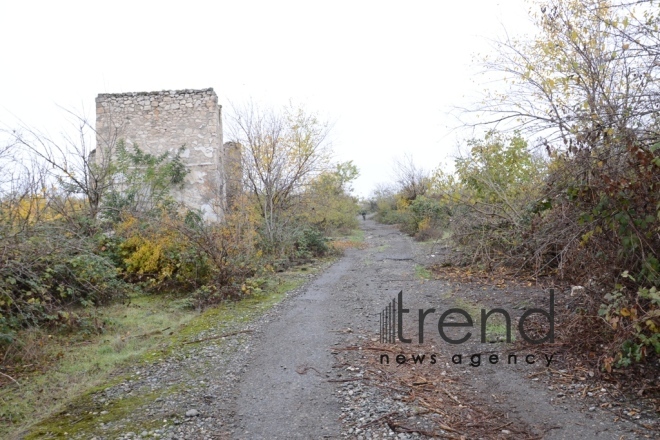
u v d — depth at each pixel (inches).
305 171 640.4
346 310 308.7
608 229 192.2
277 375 198.5
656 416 147.7
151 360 225.1
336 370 201.3
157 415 165.5
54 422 163.6
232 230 416.5
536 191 350.9
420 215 915.4
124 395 184.7
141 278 393.7
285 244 544.4
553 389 173.2
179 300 355.9
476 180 430.6
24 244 257.8
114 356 232.7
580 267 234.4
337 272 481.1
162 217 419.5
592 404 159.3
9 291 247.8
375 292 364.2
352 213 1123.9
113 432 154.1
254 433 150.8
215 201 615.2
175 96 701.3
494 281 363.6
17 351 233.6
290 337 251.9
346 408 165.2
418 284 387.5
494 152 425.7
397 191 1533.0
